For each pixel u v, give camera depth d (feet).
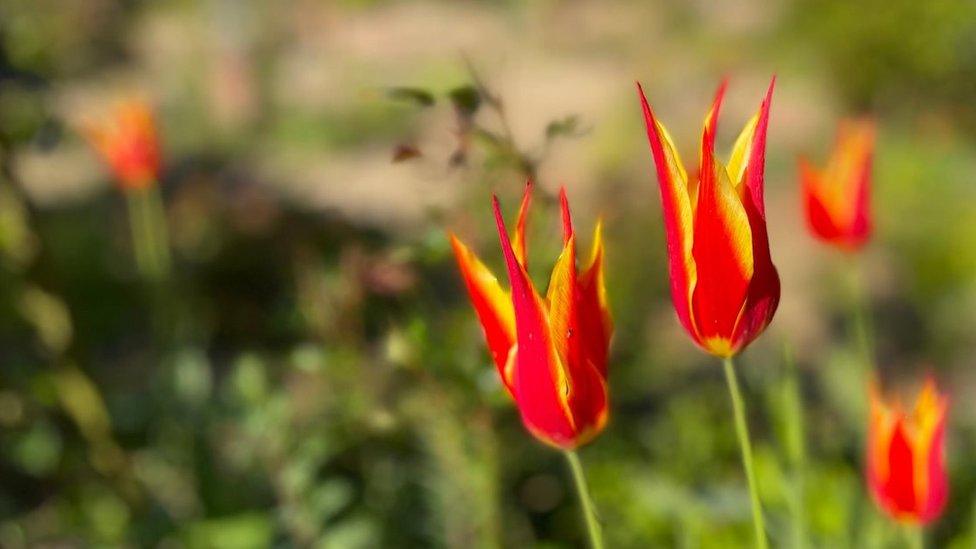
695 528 3.57
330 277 3.71
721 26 12.92
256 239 7.62
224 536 3.92
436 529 3.76
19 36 4.97
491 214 3.31
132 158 4.52
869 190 3.34
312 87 13.80
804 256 8.57
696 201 2.56
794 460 3.31
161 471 4.51
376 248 8.20
